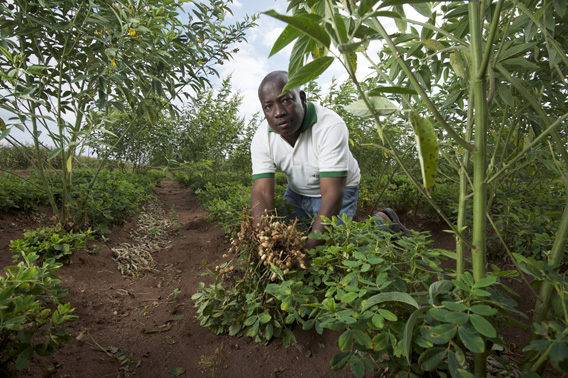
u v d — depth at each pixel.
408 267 1.37
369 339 0.92
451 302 0.82
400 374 0.94
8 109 2.02
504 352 1.32
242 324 1.57
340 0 0.77
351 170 2.36
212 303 1.56
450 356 0.80
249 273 1.57
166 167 3.32
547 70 1.51
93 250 2.59
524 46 1.18
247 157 7.27
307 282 1.58
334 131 1.97
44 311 1.12
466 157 1.00
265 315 1.41
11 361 1.17
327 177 1.94
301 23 0.64
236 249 1.59
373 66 0.91
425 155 0.72
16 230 2.81
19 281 1.17
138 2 2.60
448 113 2.51
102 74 2.47
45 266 1.30
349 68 0.70
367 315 0.95
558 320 0.84
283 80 1.85
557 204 2.68
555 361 0.65
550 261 0.88
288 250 1.48
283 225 1.53
